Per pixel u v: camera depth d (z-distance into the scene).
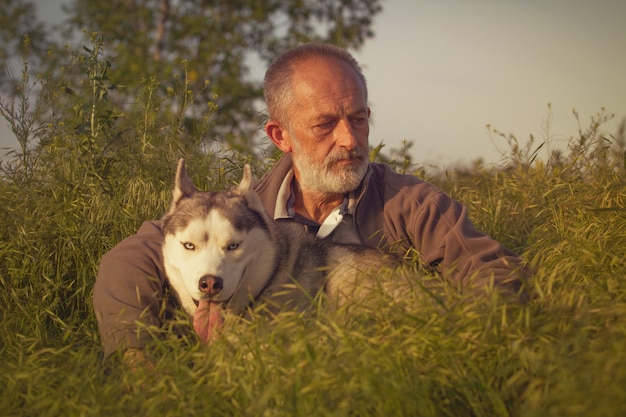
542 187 5.96
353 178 4.52
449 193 6.56
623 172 5.60
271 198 4.84
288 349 3.15
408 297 3.56
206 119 6.96
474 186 6.76
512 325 3.12
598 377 2.61
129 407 3.03
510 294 3.67
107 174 6.02
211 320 3.98
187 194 4.48
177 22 16.20
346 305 3.38
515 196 5.99
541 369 2.87
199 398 3.05
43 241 5.30
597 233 4.47
